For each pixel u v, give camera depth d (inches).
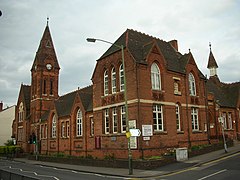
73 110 1608.0
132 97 1088.2
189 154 1079.6
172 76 1250.6
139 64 1104.2
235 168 775.1
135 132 882.8
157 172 830.5
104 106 1251.2
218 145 1249.4
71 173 966.4
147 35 1364.4
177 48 1525.6
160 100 1155.9
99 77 1306.6
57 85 2292.1
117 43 1238.3
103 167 1076.5
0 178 679.1
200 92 1403.8
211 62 2247.8
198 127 1350.9
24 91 2450.8
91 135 1424.7
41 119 2096.5
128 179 754.2
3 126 2854.3
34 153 2048.5
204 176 695.7
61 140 1738.4
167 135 1147.3
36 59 2274.9
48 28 2358.5
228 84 1987.0
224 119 1708.9
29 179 491.8
